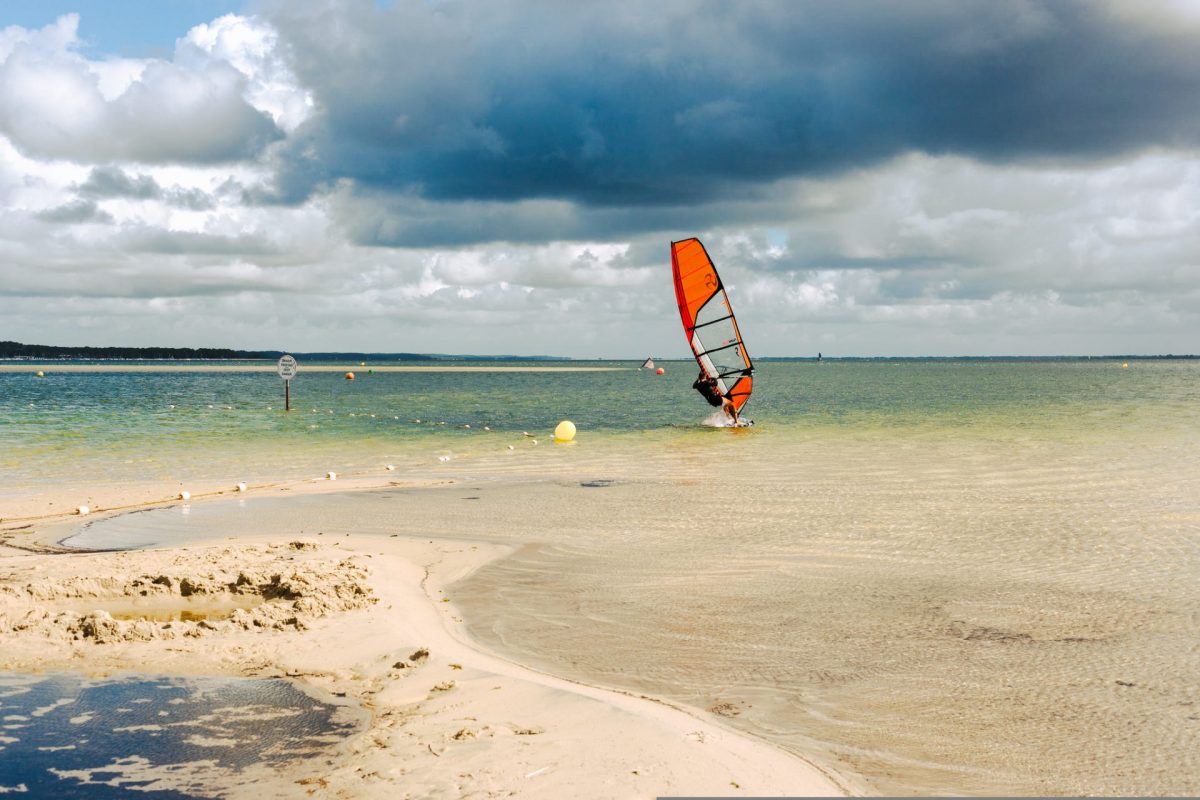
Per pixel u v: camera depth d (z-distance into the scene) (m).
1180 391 68.81
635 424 36.16
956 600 9.88
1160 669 7.65
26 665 7.62
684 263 34.56
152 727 6.31
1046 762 5.89
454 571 11.45
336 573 10.50
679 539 13.29
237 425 33.97
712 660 7.98
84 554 12.11
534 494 17.64
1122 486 18.23
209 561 11.22
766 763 5.77
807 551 12.44
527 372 155.38
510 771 5.52
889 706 6.89
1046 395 61.62
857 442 27.83
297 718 6.48
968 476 19.80
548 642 8.55
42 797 5.22
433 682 7.23
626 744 5.91
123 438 28.30
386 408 46.25
